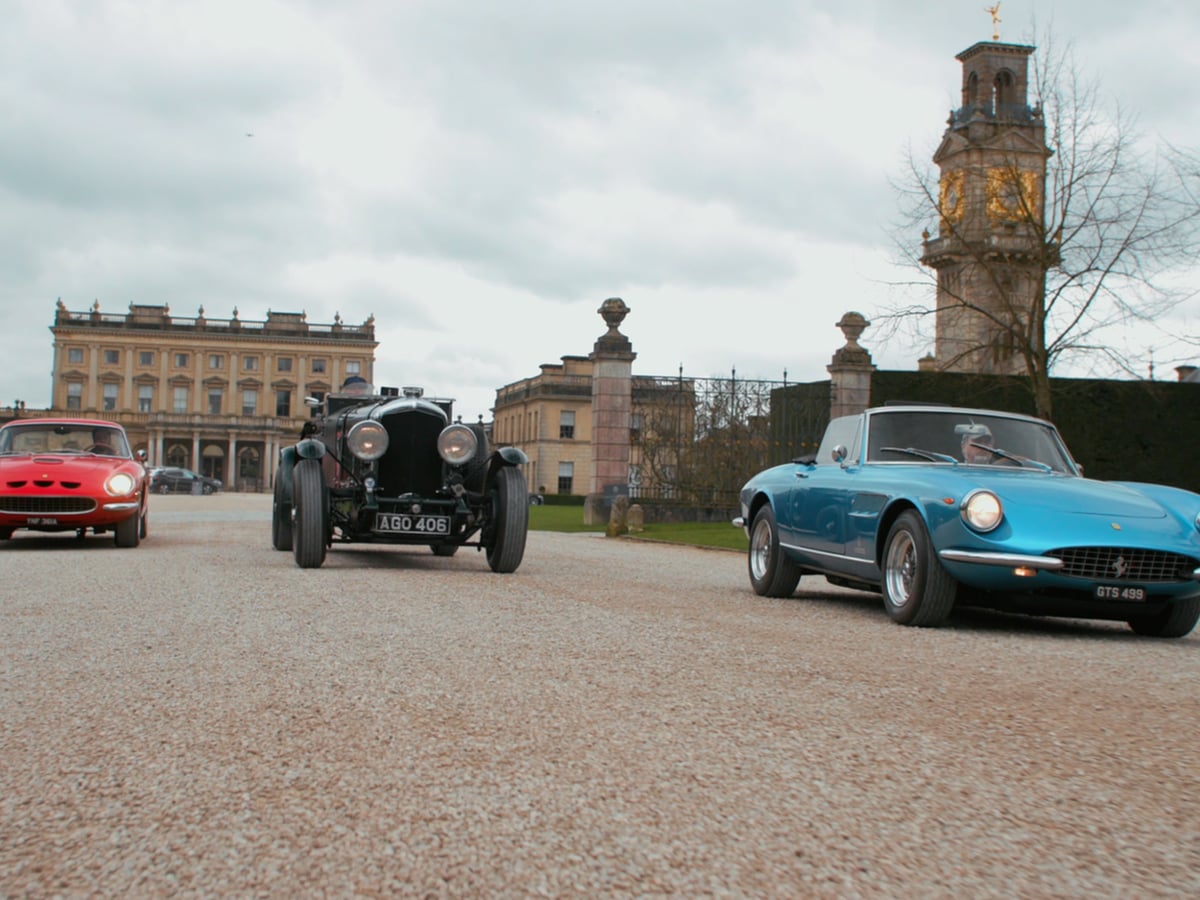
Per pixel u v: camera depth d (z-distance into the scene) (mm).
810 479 8016
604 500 22562
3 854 2373
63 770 3004
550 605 6879
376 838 2496
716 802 2797
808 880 2297
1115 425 23609
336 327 93438
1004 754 3354
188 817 2623
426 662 4656
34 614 6059
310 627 5637
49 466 11586
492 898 2172
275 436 91188
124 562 9711
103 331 91000
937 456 7547
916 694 4246
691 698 4035
